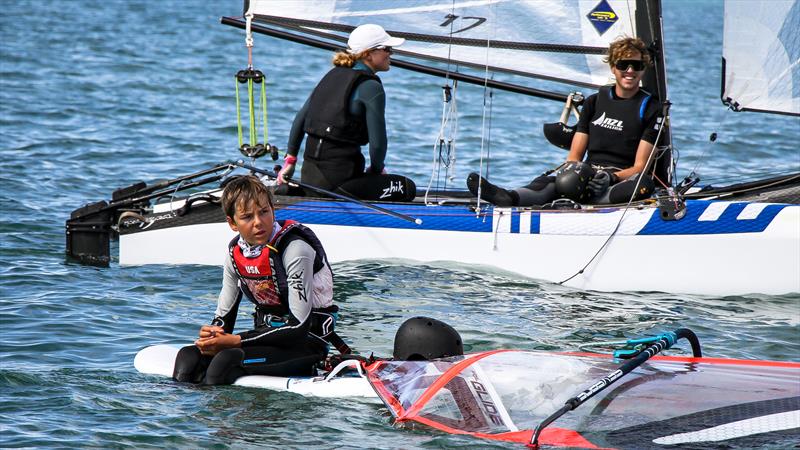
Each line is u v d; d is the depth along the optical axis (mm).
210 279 26891
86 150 45812
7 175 39031
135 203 29891
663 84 29609
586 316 23844
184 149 47906
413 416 16125
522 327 22719
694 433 14461
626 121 28844
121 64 82188
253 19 30766
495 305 24500
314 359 19359
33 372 18922
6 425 16203
